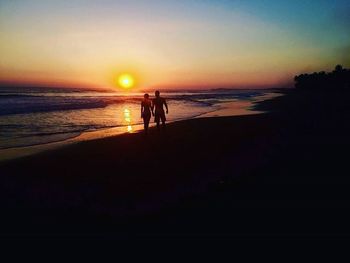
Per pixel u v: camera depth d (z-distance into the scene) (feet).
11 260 13.48
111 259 13.34
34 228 16.51
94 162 29.71
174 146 36.32
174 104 139.85
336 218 16.03
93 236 15.47
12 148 38.06
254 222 15.98
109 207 18.97
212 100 177.88
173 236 15.06
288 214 16.71
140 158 30.94
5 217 17.93
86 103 122.52
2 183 23.90
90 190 22.09
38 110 85.61
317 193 19.47
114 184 23.18
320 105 97.40
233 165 26.91
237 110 100.68
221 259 12.91
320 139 36.50
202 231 15.38
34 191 22.16
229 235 14.85
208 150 33.55
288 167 25.29
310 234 14.51
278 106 108.88
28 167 28.17
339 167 24.80
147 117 42.83
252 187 20.97
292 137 38.27
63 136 47.91
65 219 17.53
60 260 13.39
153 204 19.10
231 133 44.73
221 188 21.16
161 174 25.26
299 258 12.64
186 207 18.33
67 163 29.45
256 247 13.64
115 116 80.59
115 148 36.01
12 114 74.28
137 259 13.26
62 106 102.12
